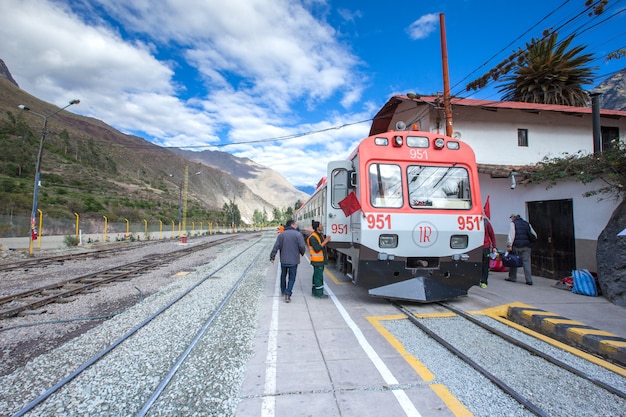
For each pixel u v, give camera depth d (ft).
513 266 28.09
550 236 29.63
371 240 20.65
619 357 12.98
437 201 21.61
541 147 48.75
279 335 16.65
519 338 15.98
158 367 13.17
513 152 48.01
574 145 49.32
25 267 45.52
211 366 13.17
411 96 40.63
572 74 65.82
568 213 27.81
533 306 20.22
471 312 19.95
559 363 12.92
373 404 10.30
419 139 22.40
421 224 20.85
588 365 12.98
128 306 24.02
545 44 64.18
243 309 21.58
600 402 10.45
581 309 19.44
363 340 15.88
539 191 30.96
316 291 24.91
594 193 23.80
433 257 21.25
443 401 10.46
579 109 47.09
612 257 21.27
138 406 10.46
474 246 21.40
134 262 48.47
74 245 80.74
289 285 23.58
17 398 11.10
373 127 63.41
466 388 11.30
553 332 16.58
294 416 9.73
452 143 22.70
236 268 41.42
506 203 35.37
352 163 24.35
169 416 9.90
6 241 78.02
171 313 20.74
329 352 14.44
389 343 15.48
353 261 23.24
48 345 16.76
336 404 10.32
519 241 27.27
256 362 13.50
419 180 21.79
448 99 38.22
